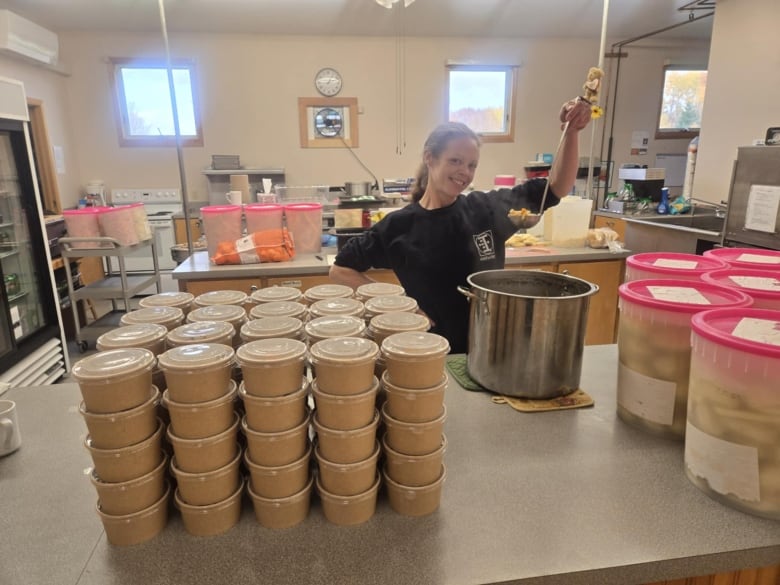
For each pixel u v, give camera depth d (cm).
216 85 572
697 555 71
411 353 75
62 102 543
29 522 80
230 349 77
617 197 479
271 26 539
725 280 108
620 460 93
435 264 161
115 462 71
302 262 289
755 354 73
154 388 76
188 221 285
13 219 326
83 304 455
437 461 79
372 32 566
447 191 160
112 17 499
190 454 73
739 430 77
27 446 102
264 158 596
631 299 99
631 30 576
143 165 585
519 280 132
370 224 312
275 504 76
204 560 72
